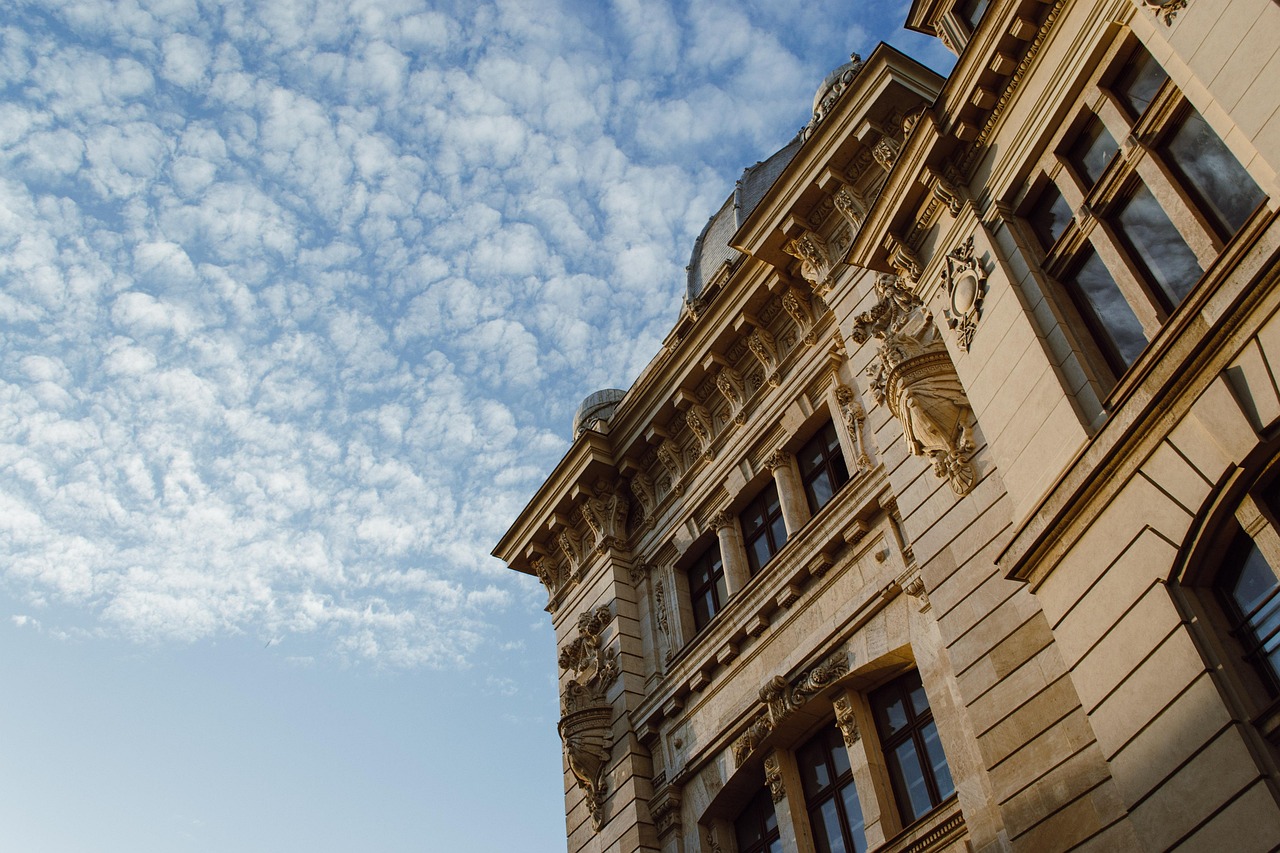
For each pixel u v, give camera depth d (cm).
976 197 2138
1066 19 1958
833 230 2841
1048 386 1847
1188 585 1550
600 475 3412
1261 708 1423
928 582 2133
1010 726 1839
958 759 2056
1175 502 1569
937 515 2177
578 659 3281
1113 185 1834
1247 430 1480
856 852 2347
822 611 2552
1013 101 2070
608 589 3266
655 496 3331
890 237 2323
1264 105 1545
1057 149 1969
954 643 2016
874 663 2362
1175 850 1440
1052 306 1903
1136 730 1547
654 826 2778
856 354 2639
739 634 2734
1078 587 1700
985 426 1994
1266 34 1562
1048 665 1817
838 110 2791
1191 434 1564
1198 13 1683
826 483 2758
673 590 3102
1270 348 1478
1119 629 1611
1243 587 1508
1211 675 1462
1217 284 1566
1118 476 1661
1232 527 1520
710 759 2711
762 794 2644
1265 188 1527
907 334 2420
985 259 2073
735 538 2970
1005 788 1803
